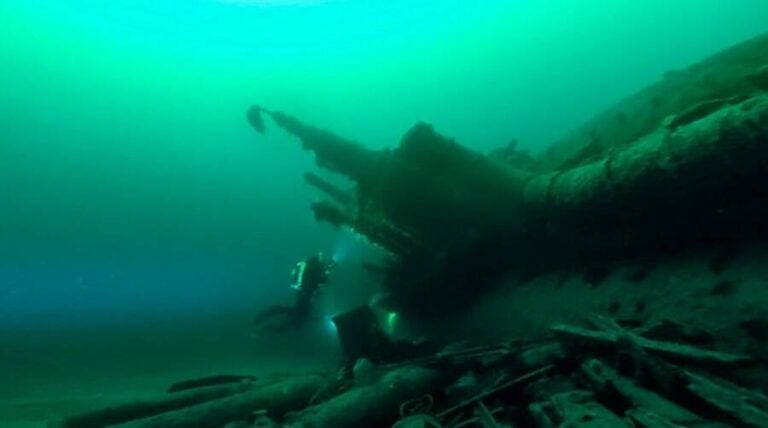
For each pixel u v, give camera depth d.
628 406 3.30
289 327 15.82
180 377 11.13
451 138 7.85
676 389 3.04
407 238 9.48
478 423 4.10
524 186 7.27
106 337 22.64
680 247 4.85
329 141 8.88
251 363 13.54
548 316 6.16
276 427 4.72
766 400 2.55
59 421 5.87
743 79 5.73
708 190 4.31
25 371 13.11
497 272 8.40
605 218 5.58
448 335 9.24
